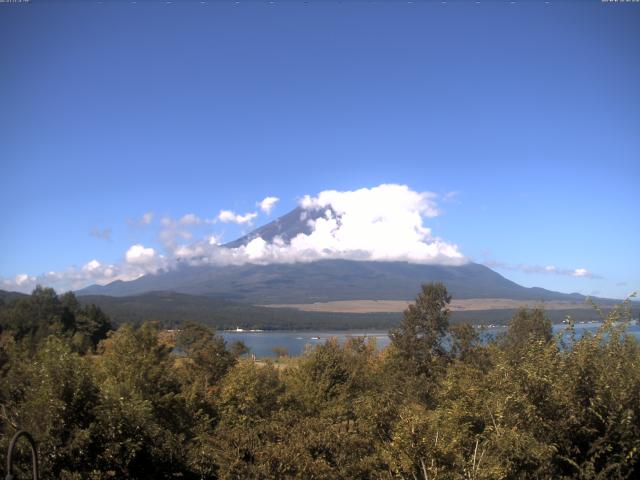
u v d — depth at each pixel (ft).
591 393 27.78
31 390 38.60
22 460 34.76
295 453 34.94
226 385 71.10
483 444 29.66
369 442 36.68
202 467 43.34
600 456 27.32
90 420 38.40
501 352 34.88
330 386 77.25
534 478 27.30
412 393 73.61
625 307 30.83
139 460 41.32
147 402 45.29
